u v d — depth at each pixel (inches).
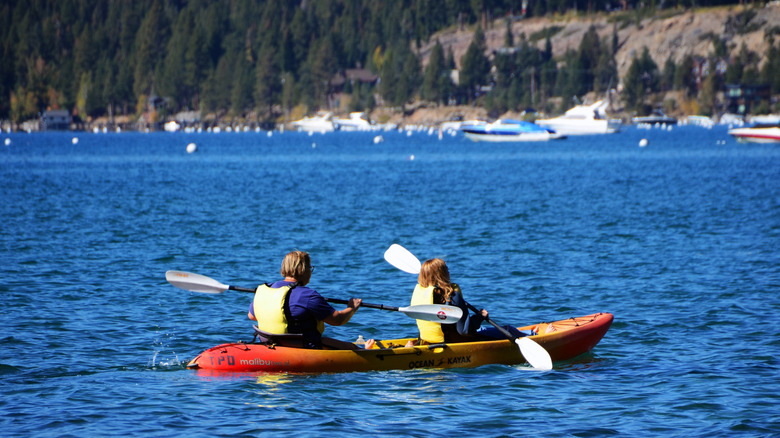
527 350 1445.6
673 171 7455.7
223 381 1359.5
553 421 1165.1
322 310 1382.9
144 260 2711.6
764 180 6156.5
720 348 1571.1
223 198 5157.5
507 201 4781.0
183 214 4190.5
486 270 2507.4
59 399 1258.0
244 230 3528.5
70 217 4045.3
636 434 1108.5
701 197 4874.5
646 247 2938.0
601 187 5748.0
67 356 1519.4
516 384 1363.2
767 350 1542.8
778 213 3969.0
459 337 1503.4
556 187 5802.2
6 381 1354.6
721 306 1942.7
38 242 3129.9
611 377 1401.3
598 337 1576.0
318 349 1398.9
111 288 2209.6
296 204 4714.6
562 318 1870.1
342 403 1247.5
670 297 2063.2
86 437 1091.3
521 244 3053.6
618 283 2265.0
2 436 1092.5
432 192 5487.2
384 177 7155.5
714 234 3270.2
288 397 1273.4
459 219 3895.2
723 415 1180.5
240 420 1162.6
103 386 1330.0
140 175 7711.6
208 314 1915.6
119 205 4694.9
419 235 3334.2
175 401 1249.4
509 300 2071.9
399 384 1354.6
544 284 2268.7
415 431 1120.8
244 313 1935.3
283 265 1422.2
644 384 1350.9
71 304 1990.7
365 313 1940.2
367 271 2511.1
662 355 1536.7
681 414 1189.7
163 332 1728.6
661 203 4539.9
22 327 1737.2
